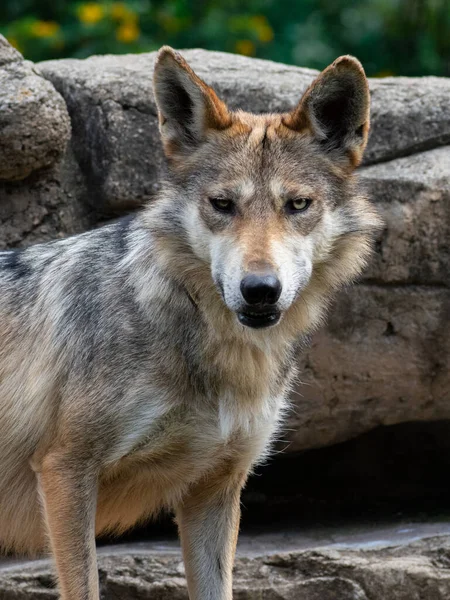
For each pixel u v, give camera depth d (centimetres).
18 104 1099
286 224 848
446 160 1181
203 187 863
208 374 880
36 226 1169
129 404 864
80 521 868
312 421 1201
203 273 870
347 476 1348
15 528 960
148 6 1834
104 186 1180
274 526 1274
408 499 1345
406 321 1169
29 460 920
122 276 896
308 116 887
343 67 874
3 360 931
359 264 927
